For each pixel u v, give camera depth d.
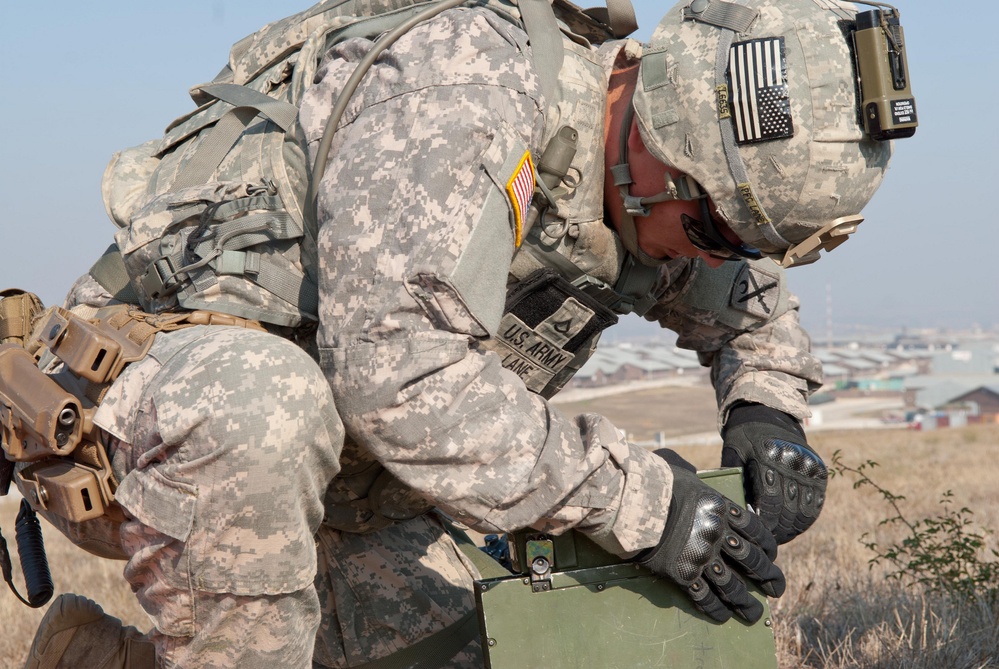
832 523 7.28
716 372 2.55
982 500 9.70
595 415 1.84
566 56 1.96
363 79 1.83
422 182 1.66
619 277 2.16
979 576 3.55
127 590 4.74
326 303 1.70
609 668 1.96
